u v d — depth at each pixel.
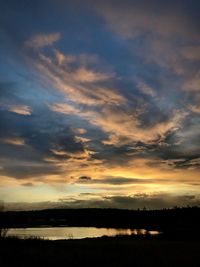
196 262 20.12
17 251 22.53
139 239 39.81
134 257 21.38
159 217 93.06
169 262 19.97
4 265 18.23
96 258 20.62
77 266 18.42
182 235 44.69
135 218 112.75
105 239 39.16
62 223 133.25
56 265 18.53
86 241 34.25
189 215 77.75
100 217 141.00
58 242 31.28
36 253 22.36
